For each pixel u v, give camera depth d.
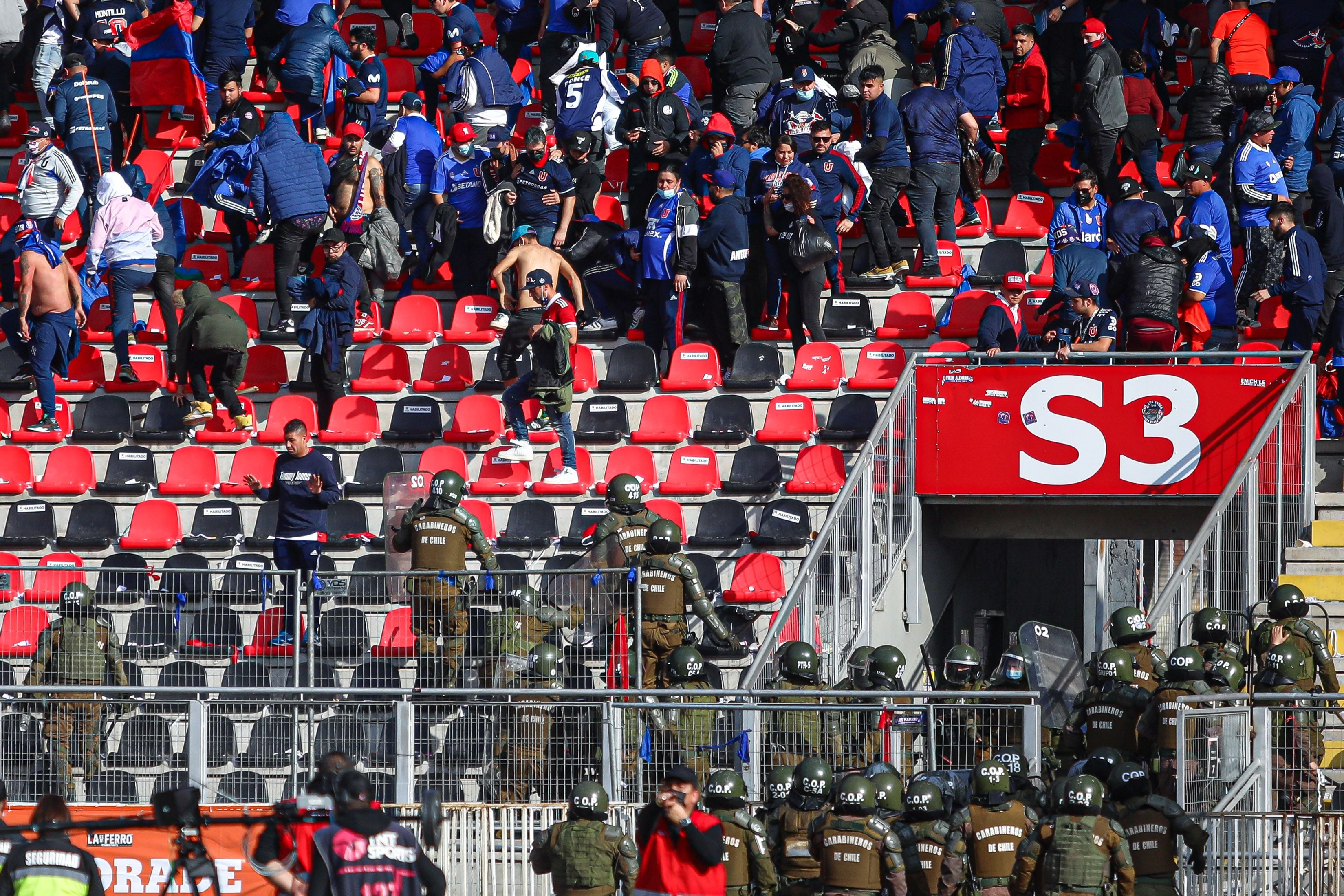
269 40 68.44
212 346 53.97
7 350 59.50
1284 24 63.28
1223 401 48.09
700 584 41.47
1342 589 44.28
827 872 33.16
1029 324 56.28
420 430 55.34
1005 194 62.94
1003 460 49.06
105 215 57.19
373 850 26.23
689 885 30.39
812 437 53.91
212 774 38.31
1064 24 63.28
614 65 68.94
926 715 37.53
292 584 42.72
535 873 35.03
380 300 59.84
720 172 55.66
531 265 53.56
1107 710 39.25
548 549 51.06
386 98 67.50
